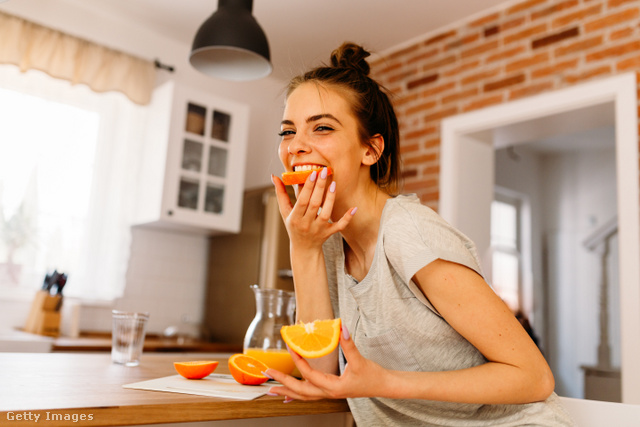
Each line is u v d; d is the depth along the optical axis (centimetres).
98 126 339
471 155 347
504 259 376
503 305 91
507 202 565
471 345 101
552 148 584
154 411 77
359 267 118
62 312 311
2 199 301
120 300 342
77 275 322
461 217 336
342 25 353
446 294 91
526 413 98
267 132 425
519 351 87
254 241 340
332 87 108
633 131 263
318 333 84
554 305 565
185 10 340
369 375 80
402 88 374
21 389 85
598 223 557
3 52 299
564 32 297
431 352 102
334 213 114
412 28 357
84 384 94
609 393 461
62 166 322
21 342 239
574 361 540
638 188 259
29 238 306
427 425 106
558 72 296
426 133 355
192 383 103
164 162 326
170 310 362
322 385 80
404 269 93
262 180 417
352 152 107
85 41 331
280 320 130
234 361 108
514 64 317
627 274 257
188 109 341
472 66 337
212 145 349
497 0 323
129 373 115
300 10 337
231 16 229
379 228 102
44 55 314
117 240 337
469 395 84
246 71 250
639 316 250
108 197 338
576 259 561
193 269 376
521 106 308
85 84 328
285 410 94
